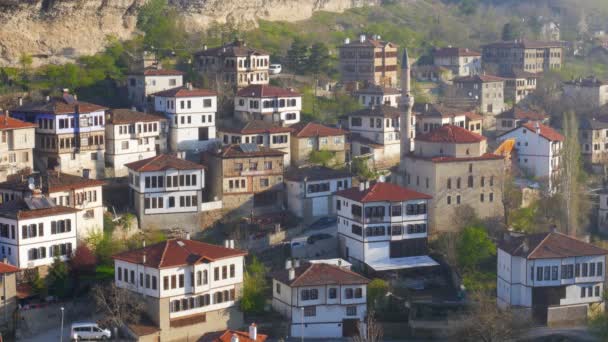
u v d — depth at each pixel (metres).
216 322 162.88
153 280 157.38
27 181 179.50
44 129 196.75
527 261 168.00
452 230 199.75
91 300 164.50
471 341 160.12
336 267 169.25
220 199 198.50
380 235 186.50
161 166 190.00
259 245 189.00
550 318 169.38
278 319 165.88
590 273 170.75
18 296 160.88
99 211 182.12
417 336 164.88
